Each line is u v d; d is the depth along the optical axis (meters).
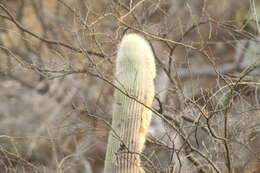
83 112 16.00
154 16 17.61
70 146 17.83
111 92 18.78
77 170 17.70
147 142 15.40
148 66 12.97
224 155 14.77
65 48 17.33
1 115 21.38
